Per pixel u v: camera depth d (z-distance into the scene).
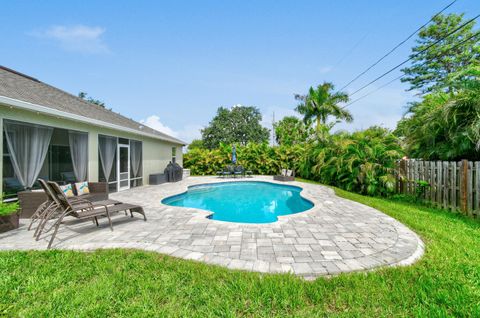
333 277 2.69
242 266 2.98
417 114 8.77
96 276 2.71
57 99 8.34
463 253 3.46
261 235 4.19
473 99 6.25
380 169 8.94
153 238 4.04
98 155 8.64
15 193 5.65
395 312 2.15
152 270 2.83
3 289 2.41
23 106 5.37
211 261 3.11
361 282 2.59
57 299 2.25
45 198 5.43
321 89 22.62
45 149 6.47
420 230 4.58
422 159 8.30
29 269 2.83
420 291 2.42
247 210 8.24
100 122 8.08
